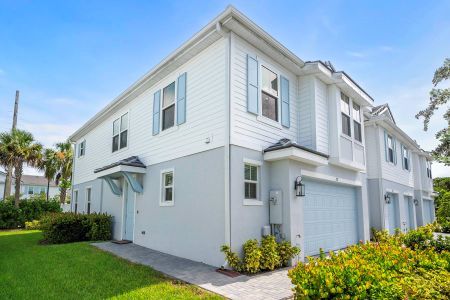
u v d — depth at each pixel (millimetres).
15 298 5066
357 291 2924
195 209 8062
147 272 6629
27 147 20406
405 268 3773
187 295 5133
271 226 7934
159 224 9492
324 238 9422
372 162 13945
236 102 7590
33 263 7652
